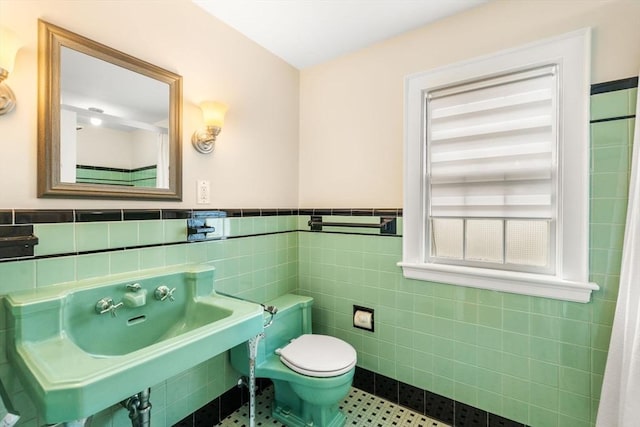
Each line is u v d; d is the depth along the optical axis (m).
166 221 1.46
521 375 1.52
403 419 1.73
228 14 1.66
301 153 2.29
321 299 2.18
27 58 1.05
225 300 1.38
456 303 1.68
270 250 2.04
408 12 1.64
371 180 1.97
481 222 1.64
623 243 1.26
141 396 1.15
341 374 1.49
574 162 1.38
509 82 1.54
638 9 1.26
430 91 1.76
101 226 1.24
